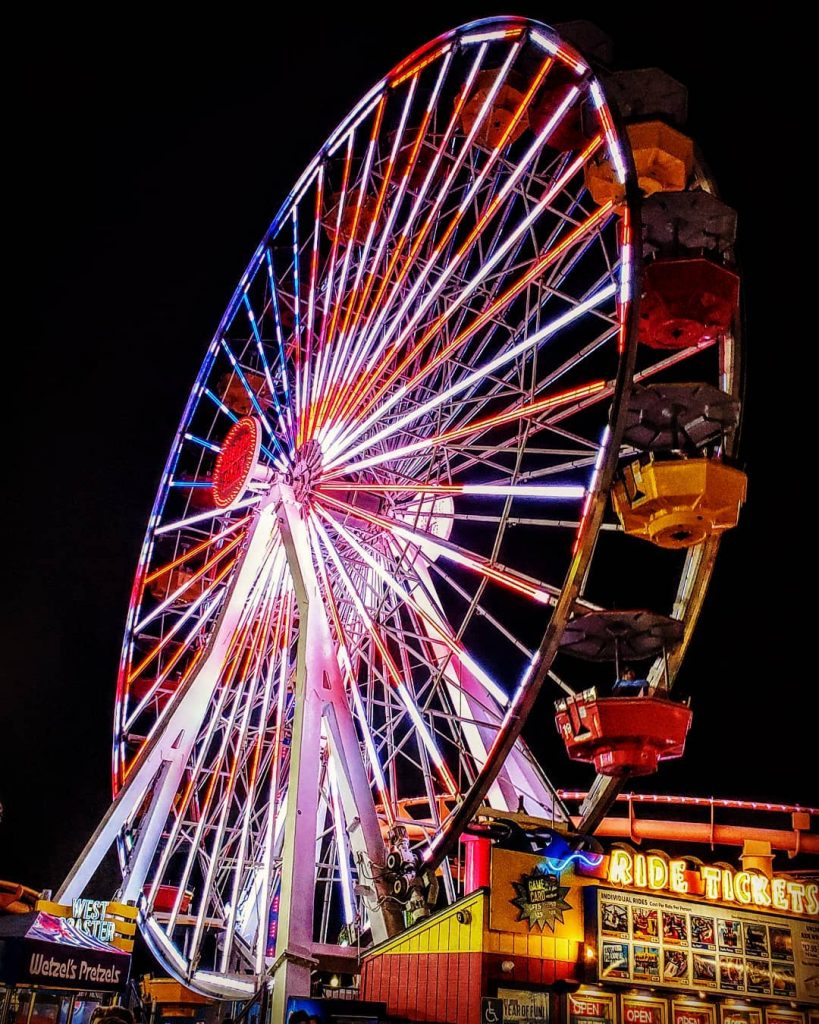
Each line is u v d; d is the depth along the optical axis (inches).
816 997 752.3
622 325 652.1
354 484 909.8
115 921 850.1
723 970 721.6
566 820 806.5
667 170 761.6
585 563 628.4
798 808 978.7
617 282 687.1
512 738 661.9
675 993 701.9
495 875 680.4
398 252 949.2
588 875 709.3
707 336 730.8
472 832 718.5
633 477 670.5
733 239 726.5
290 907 751.7
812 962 764.0
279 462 1025.5
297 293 1094.4
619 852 722.8
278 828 976.3
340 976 818.8
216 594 1146.0
